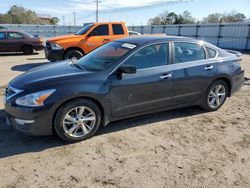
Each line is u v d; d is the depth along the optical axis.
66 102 3.39
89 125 3.68
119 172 2.95
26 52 14.19
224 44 22.77
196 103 4.68
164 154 3.36
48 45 9.03
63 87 3.34
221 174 2.96
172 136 3.88
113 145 3.56
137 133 3.94
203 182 2.81
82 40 8.98
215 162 3.20
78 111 3.53
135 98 3.91
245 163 3.20
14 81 3.68
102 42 9.28
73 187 2.67
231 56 5.02
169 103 4.32
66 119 3.45
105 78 3.61
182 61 4.33
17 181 2.74
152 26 31.95
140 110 4.06
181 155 3.34
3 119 4.33
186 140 3.76
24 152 3.32
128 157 3.26
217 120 4.55
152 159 3.23
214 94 4.86
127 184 2.74
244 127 4.29
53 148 3.44
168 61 4.17
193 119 4.56
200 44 4.62
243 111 5.04
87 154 3.31
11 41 13.57
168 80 4.12
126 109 3.89
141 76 3.87
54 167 3.01
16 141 3.60
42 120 3.29
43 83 3.35
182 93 4.38
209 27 24.14
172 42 4.27
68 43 8.83
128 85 3.77
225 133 4.04
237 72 4.99
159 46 4.12
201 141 3.75
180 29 27.94
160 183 2.77
